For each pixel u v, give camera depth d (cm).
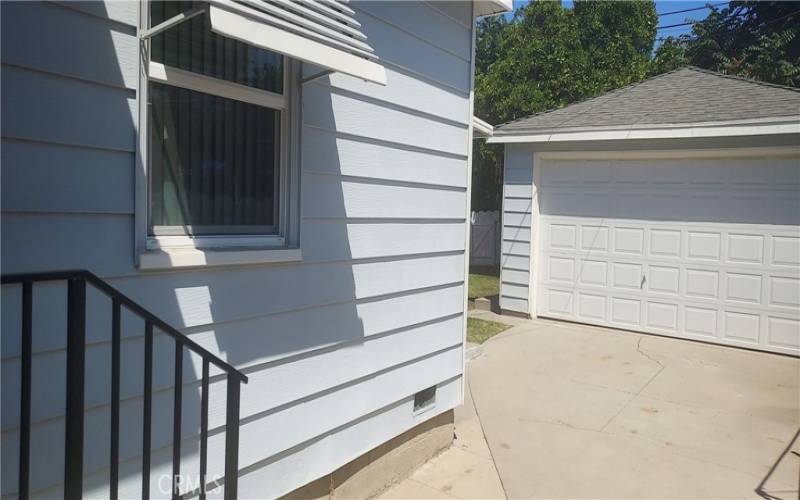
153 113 256
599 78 1645
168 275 256
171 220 265
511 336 845
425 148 420
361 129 360
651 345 803
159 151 259
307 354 329
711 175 803
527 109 1589
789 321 755
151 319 204
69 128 218
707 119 776
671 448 478
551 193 947
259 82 300
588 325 918
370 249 373
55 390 219
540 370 686
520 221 967
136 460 246
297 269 320
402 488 408
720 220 799
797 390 625
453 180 454
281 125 314
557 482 418
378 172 376
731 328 796
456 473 432
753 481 423
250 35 232
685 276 829
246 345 292
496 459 455
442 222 445
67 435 188
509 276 990
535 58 1617
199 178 277
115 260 235
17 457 209
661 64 1773
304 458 331
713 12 1934
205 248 277
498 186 1769
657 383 643
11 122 202
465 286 479
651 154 838
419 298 425
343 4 325
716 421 538
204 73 273
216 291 277
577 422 531
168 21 230
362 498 384
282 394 314
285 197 315
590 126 868
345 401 359
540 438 496
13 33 201
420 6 409
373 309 379
